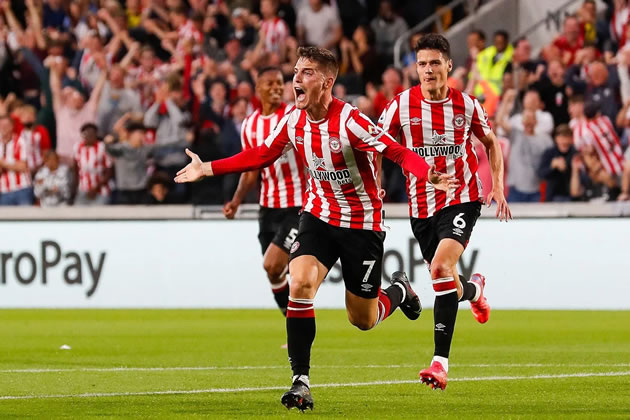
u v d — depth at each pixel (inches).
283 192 1019.9
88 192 1676.9
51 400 648.4
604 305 1416.1
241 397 659.4
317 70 585.0
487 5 1812.3
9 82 1818.4
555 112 1571.1
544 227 1425.9
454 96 716.0
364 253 623.5
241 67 1748.3
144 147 1660.9
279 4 1808.6
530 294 1430.9
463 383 729.0
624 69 1581.0
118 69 1756.9
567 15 1752.0
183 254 1503.4
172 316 1398.9
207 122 1700.3
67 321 1334.9
